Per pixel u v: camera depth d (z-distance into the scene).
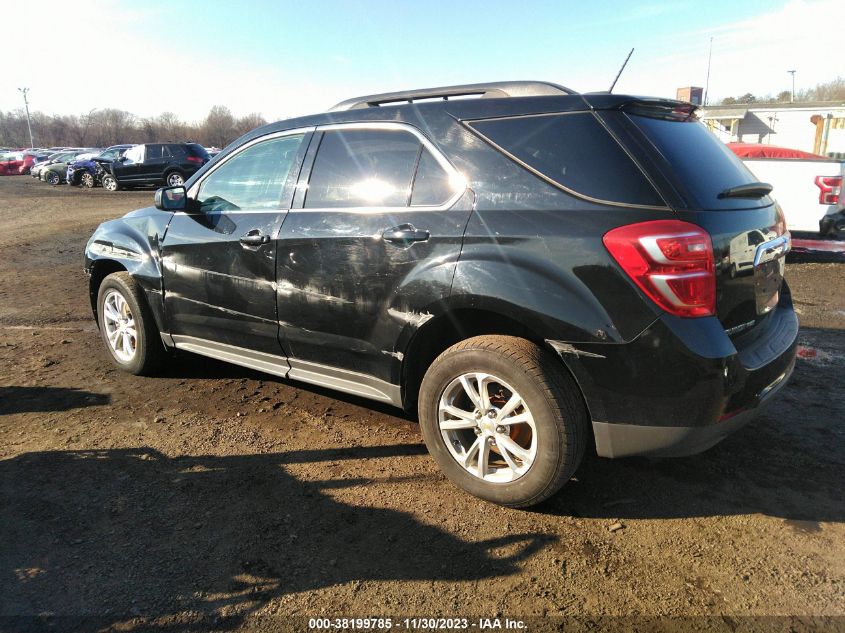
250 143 3.83
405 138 3.11
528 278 2.59
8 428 3.67
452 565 2.46
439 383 2.89
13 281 8.19
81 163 26.41
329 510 2.84
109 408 3.97
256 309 3.62
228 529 2.68
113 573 2.40
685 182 2.53
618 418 2.54
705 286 2.39
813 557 2.49
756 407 2.64
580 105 2.72
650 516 2.79
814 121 26.41
